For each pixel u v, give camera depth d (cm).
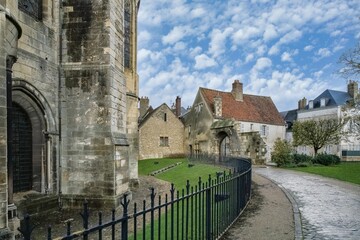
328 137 3594
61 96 1264
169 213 998
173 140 4447
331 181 1750
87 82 1260
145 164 3272
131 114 1838
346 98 4922
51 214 1120
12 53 816
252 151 3189
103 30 1263
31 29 1117
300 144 3672
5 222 702
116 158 1254
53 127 1218
